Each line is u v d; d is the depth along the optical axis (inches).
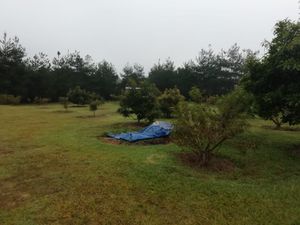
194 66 1956.2
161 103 769.6
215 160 326.6
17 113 940.6
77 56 2122.3
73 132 522.6
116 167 299.9
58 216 198.5
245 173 296.7
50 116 848.3
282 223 194.7
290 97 339.9
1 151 378.3
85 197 228.5
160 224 190.9
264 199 230.2
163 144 414.0
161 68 2057.1
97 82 2073.1
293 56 335.9
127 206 214.5
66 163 318.7
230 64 1943.9
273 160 340.5
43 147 399.2
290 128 573.9
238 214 206.2
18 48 1812.3
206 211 209.6
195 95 364.2
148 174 276.7
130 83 623.8
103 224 190.1
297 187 257.0
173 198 229.1
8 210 208.5
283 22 375.6
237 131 305.1
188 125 306.5
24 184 258.7
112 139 463.2
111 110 1111.6
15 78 1711.4
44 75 1808.6
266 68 377.7
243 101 313.0
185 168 296.2
